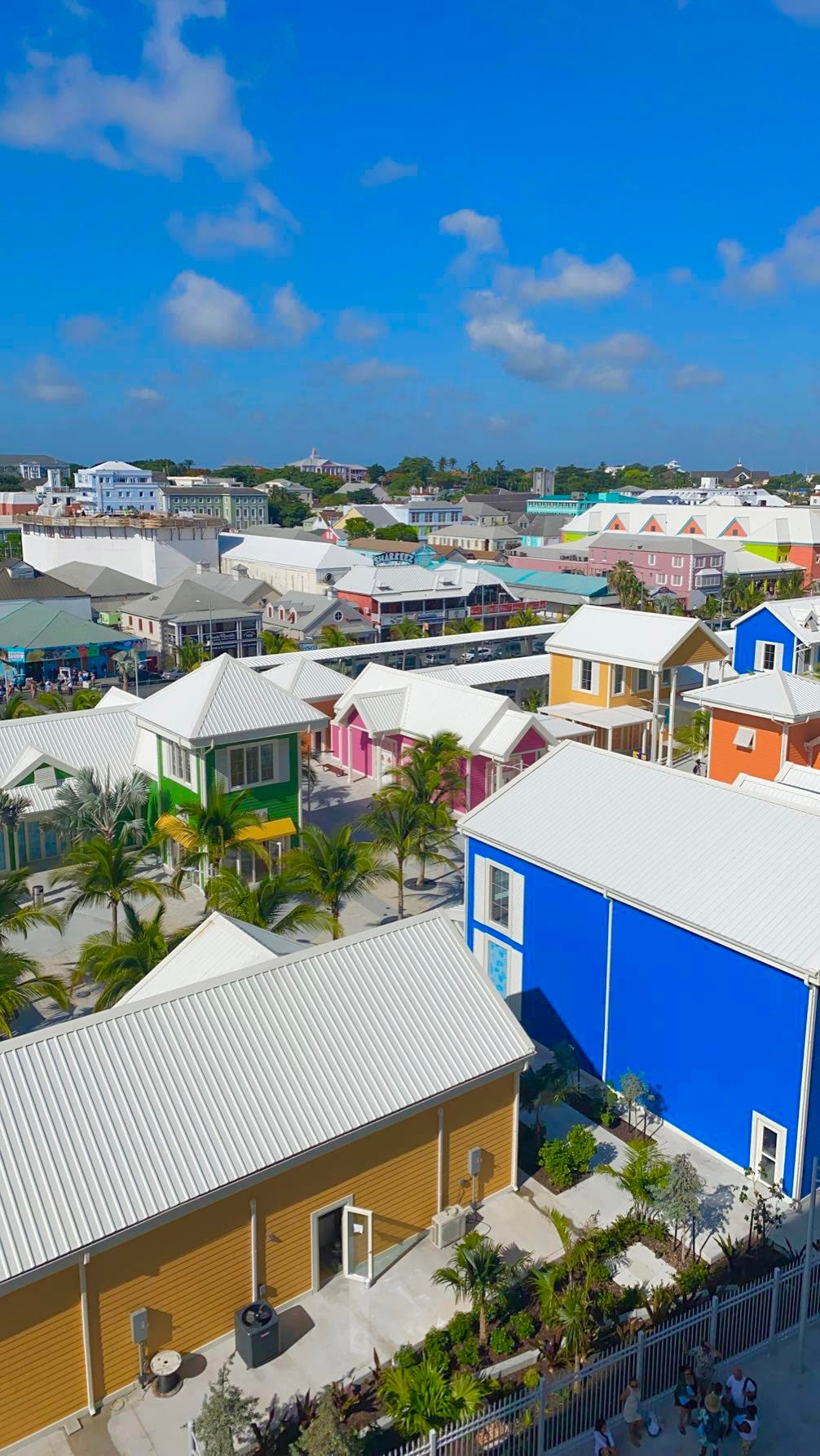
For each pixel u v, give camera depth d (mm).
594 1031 26781
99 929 36250
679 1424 16703
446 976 22156
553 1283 18734
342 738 53625
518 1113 22250
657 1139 24391
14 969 25453
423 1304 19344
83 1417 16891
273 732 39156
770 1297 18266
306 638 95438
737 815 26016
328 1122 18797
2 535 178500
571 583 114500
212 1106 18266
